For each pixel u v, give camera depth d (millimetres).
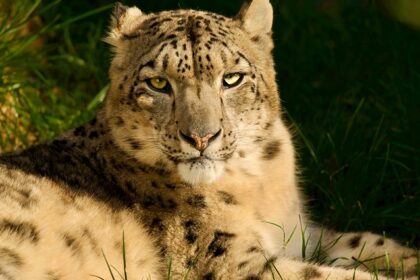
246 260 11109
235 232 11406
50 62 17844
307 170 14672
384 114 15750
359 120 15945
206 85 11055
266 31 11992
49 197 11055
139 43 11633
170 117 11180
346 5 19609
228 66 11156
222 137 11000
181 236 11453
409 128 15250
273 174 12008
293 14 19203
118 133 11719
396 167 14812
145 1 19125
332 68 18125
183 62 11047
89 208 11242
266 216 11867
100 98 15836
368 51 18125
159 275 11383
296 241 12320
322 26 19000
